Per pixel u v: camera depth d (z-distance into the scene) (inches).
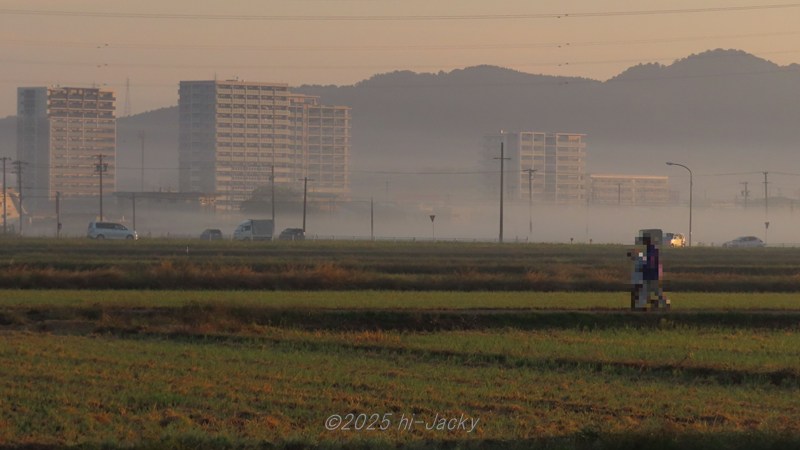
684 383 4249.5
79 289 7795.3
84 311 6092.5
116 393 3762.3
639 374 4424.2
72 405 3560.5
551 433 3287.4
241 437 3176.7
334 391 3880.4
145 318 5905.5
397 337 5403.5
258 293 7436.0
